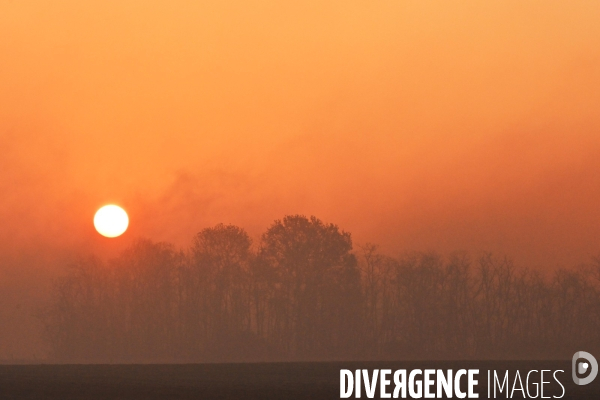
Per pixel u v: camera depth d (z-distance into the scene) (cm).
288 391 6662
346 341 13925
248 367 10200
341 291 13762
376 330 14538
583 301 14375
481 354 14088
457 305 14625
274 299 13988
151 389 6688
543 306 14575
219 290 14388
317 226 13962
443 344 14375
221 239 14600
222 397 6138
